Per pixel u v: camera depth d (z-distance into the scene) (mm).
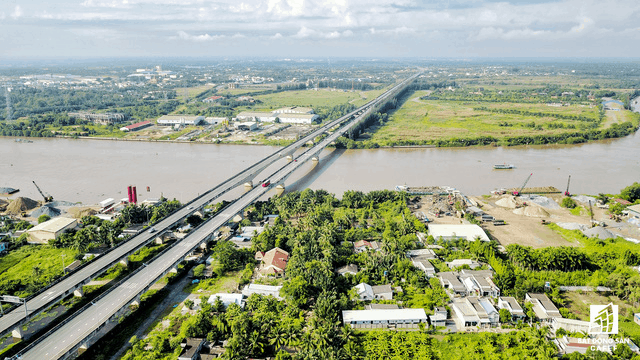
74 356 153875
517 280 191625
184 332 161875
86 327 160125
